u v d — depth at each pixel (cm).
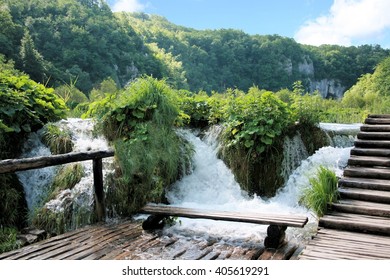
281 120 681
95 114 689
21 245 462
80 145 642
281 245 445
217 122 772
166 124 668
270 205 623
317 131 730
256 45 10581
